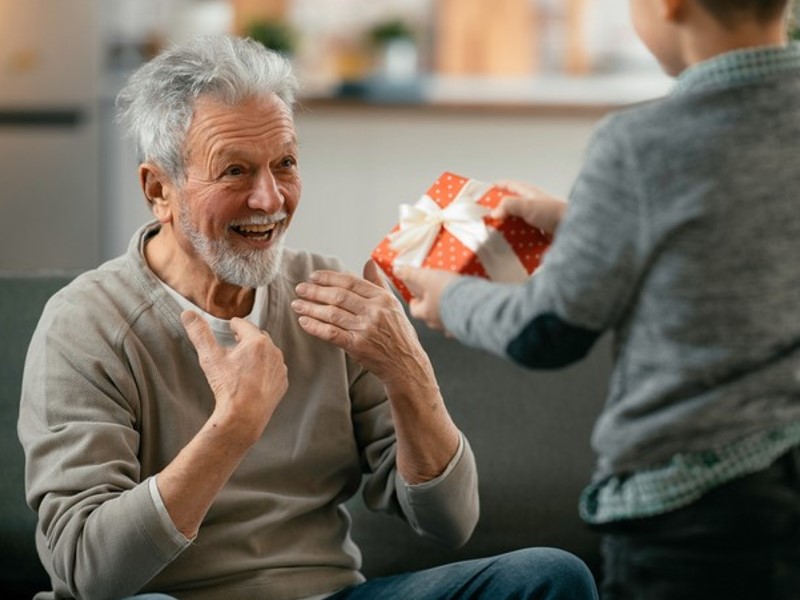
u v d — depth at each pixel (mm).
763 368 1533
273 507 2123
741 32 1583
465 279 1750
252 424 1939
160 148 2082
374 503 2258
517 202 1860
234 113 2043
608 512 1607
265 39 5422
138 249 2168
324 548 2180
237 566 2078
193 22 5480
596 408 2492
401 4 5637
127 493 1939
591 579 2090
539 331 1594
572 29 5574
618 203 1561
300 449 2162
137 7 5504
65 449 2016
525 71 5586
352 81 5453
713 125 1543
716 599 1558
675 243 1540
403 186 5344
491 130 5297
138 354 2082
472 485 2176
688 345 1542
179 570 2061
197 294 2152
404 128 5297
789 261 1538
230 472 1947
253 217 2068
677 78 1631
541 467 2459
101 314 2094
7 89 5164
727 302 1530
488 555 2449
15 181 5219
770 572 1546
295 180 2123
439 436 2102
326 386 2209
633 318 1589
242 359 1962
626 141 1566
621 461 1585
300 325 2162
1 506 2352
